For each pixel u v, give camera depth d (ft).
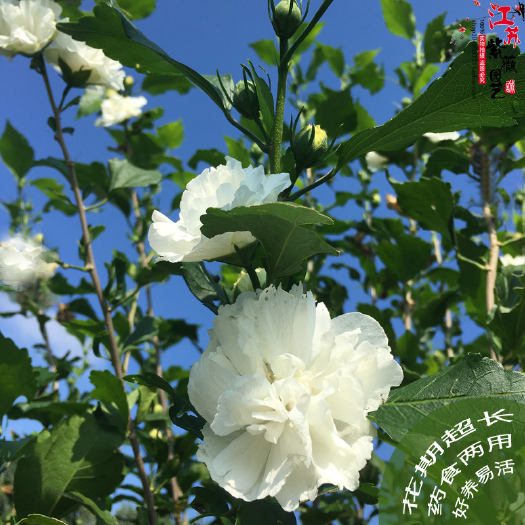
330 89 2.34
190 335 2.24
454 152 1.85
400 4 2.33
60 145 1.80
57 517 1.41
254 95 1.10
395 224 2.18
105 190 2.34
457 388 0.95
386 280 2.31
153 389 1.99
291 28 1.09
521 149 2.08
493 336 1.51
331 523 1.54
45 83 1.74
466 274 1.77
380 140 1.04
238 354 0.89
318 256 2.34
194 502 1.12
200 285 1.14
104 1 1.18
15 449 1.48
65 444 1.44
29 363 1.41
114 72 1.79
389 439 1.02
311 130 1.04
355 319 0.94
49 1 1.70
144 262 2.29
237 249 0.94
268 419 0.81
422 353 2.01
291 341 0.89
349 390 0.85
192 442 1.78
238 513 0.91
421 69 2.33
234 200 0.89
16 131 2.53
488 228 1.76
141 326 1.88
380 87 2.46
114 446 1.48
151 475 1.82
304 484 0.81
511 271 1.75
